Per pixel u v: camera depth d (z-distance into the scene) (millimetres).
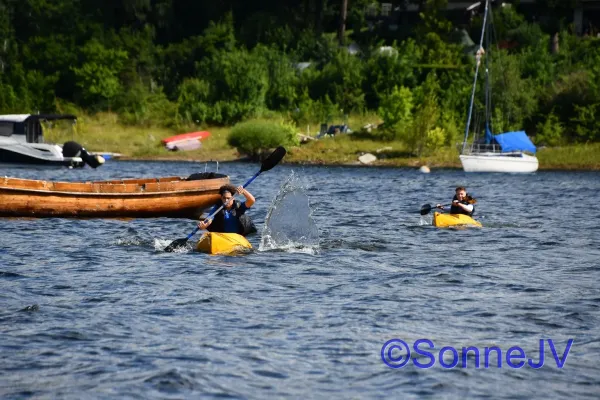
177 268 55219
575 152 199625
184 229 77125
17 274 52844
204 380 33719
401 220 85438
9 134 164000
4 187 79312
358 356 36844
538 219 89125
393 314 43625
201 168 178875
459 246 67250
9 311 43469
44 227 75562
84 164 166250
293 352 37250
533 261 60250
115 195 83062
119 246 64750
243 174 163375
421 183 145500
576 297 48000
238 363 35750
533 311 44656
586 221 87562
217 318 42469
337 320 42312
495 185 143375
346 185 138375
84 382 33406
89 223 79188
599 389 33375
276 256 60219
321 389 33094
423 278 53062
